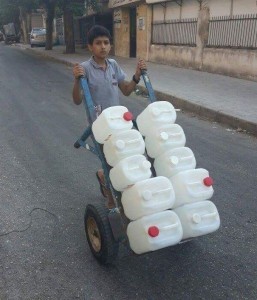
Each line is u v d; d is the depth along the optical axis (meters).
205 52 14.30
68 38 24.61
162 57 17.75
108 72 3.42
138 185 2.65
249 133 7.18
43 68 17.91
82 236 3.64
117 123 2.84
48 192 4.58
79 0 23.11
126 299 2.81
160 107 3.01
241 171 5.24
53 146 6.29
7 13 32.84
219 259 3.28
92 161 5.59
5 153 5.94
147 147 3.01
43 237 3.62
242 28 12.22
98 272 3.11
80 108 9.16
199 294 2.86
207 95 9.88
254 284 2.98
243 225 3.83
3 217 3.99
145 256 3.31
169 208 2.75
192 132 7.27
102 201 4.34
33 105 9.50
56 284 2.97
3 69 17.41
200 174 2.87
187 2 15.31
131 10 21.41
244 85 11.23
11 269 3.15
